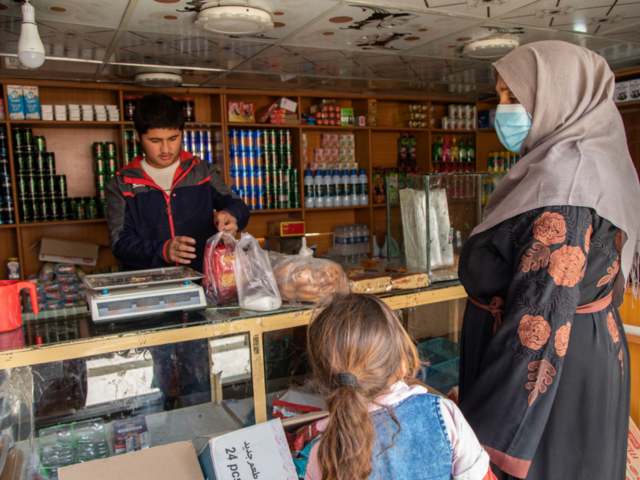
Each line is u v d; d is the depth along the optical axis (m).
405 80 3.87
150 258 1.87
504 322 1.01
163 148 2.15
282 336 1.47
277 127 4.05
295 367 1.49
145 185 2.22
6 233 3.52
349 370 0.80
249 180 3.94
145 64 3.07
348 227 4.30
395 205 1.92
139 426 1.33
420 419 0.84
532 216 1.03
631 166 1.13
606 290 1.10
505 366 0.99
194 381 1.39
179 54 2.85
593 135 1.08
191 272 1.59
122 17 2.17
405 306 1.67
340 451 0.76
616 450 1.11
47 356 1.20
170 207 2.25
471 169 4.97
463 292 1.79
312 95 4.19
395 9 2.20
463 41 2.80
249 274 1.49
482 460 0.86
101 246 3.76
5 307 1.29
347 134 4.44
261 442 1.08
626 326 1.92
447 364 1.78
